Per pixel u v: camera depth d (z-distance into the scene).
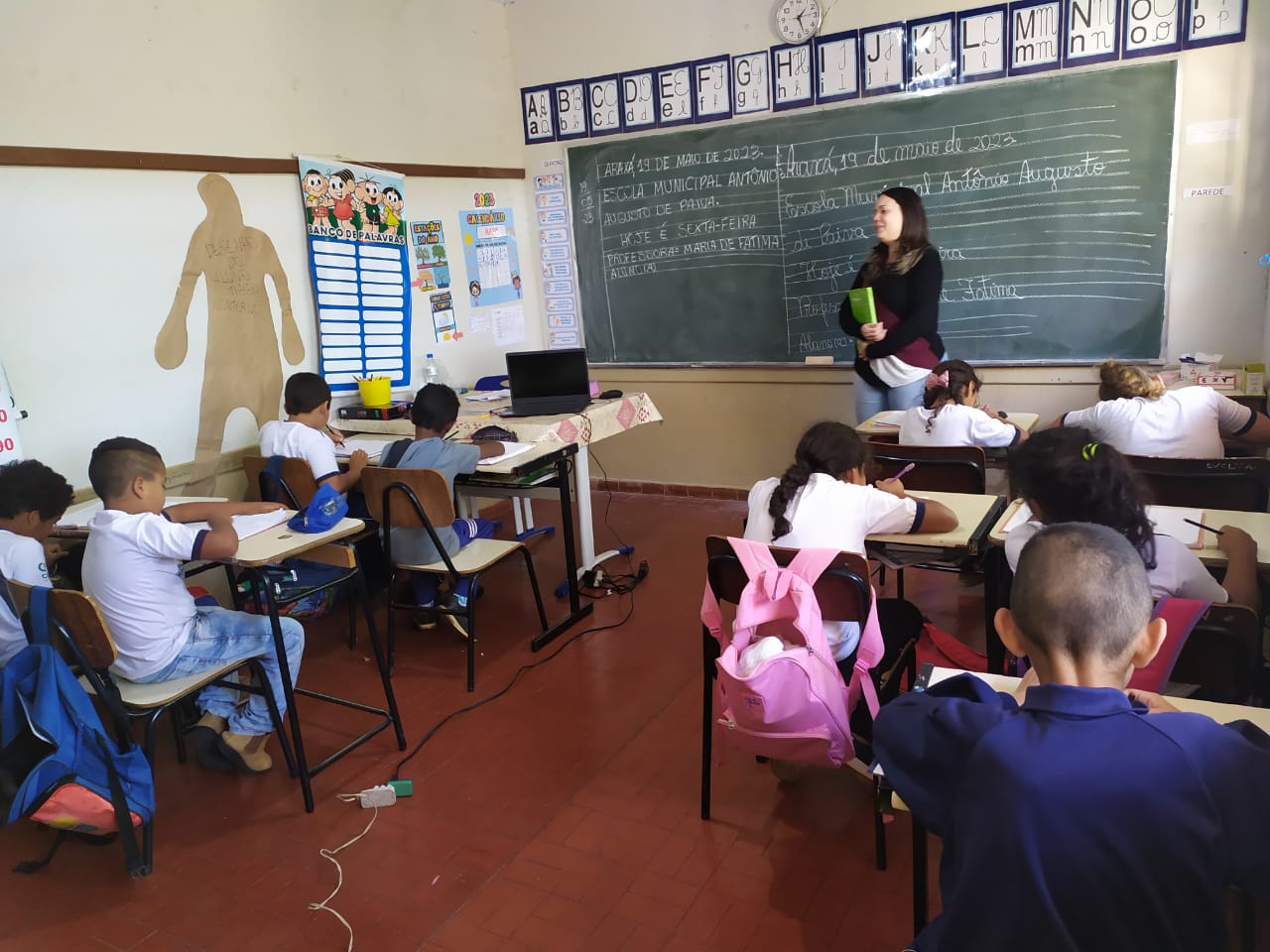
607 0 4.54
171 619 2.16
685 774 2.33
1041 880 0.85
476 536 3.18
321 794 2.33
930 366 3.67
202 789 2.40
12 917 1.94
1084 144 3.71
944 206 4.04
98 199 2.97
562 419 3.38
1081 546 0.95
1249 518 2.06
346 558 2.42
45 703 1.83
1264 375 3.32
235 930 1.86
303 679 2.99
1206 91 3.47
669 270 4.78
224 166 3.38
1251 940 1.14
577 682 2.87
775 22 4.17
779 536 1.98
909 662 2.26
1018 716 0.93
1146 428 2.67
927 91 3.95
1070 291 3.88
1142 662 0.98
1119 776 0.85
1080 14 3.60
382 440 3.57
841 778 2.26
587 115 4.77
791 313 4.52
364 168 3.98
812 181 4.30
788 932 1.76
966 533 2.07
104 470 2.13
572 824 2.15
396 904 1.91
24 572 2.13
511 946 1.77
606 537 4.33
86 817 1.93
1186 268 3.65
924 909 1.34
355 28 3.94
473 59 4.64
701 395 4.88
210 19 3.31
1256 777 0.86
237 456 3.49
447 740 2.56
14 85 2.71
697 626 3.24
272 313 3.63
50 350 2.86
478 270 4.75
